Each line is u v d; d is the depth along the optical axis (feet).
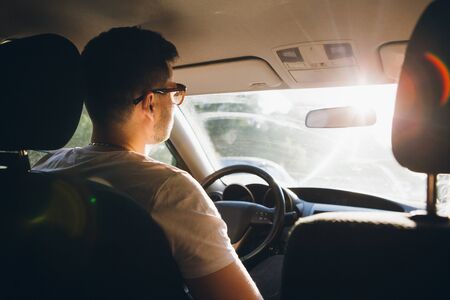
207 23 6.83
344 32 6.65
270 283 7.06
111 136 4.62
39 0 6.36
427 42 2.78
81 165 4.37
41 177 3.55
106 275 3.40
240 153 12.05
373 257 2.90
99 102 4.56
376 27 6.37
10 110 4.12
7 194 3.46
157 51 4.67
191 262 4.05
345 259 2.95
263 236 7.50
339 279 2.97
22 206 3.43
